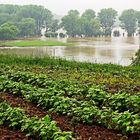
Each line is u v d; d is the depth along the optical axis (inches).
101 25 6402.6
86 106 398.0
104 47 3085.6
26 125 338.0
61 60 899.4
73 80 611.8
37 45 3437.5
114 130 356.8
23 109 417.1
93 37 5762.8
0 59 909.2
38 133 326.3
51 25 5831.7
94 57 1836.9
